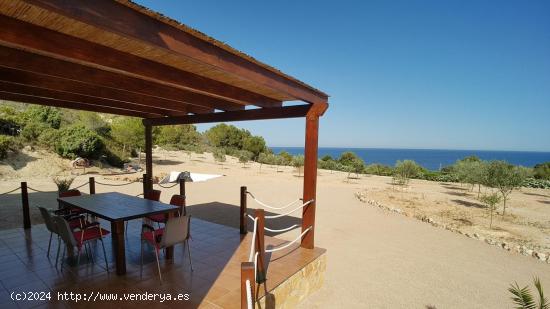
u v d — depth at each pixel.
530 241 6.80
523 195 13.41
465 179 14.13
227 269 3.78
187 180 14.55
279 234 6.54
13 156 14.07
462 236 7.19
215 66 2.59
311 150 4.32
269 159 26.33
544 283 4.75
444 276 4.90
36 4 1.51
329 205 10.41
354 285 4.48
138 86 3.88
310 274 4.06
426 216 8.59
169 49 2.18
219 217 7.76
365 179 18.47
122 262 3.55
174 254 4.28
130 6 1.88
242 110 5.14
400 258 5.64
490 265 5.43
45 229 5.34
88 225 3.81
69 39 2.29
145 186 7.21
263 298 3.12
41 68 3.00
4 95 4.66
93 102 5.14
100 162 17.61
